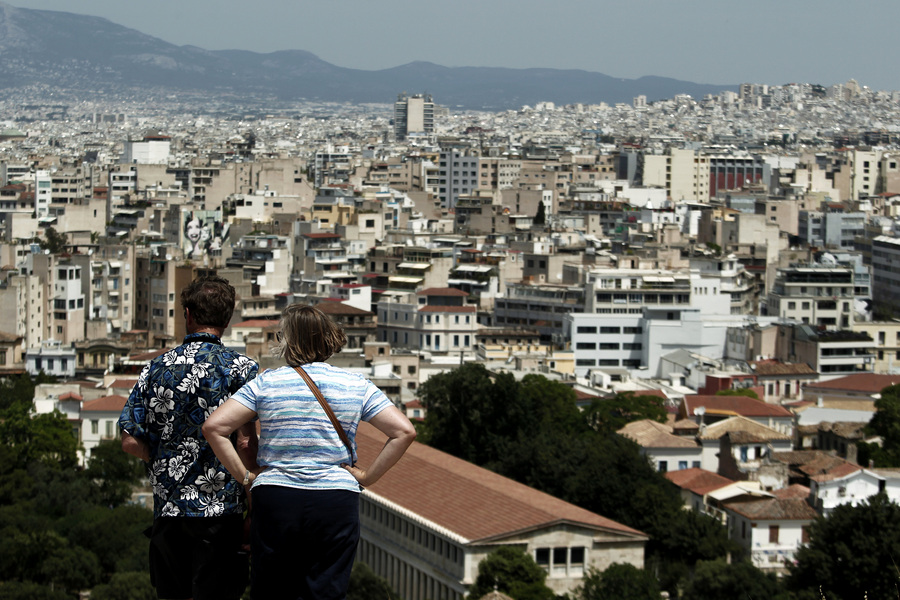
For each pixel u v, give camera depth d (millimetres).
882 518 192000
